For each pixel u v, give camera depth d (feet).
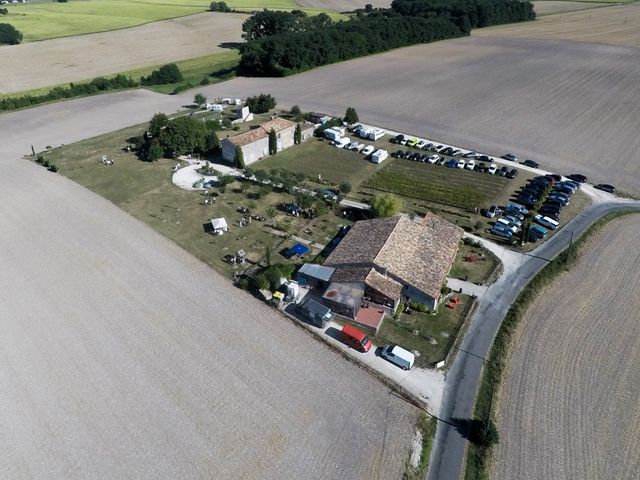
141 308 161.89
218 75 469.57
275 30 528.63
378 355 146.20
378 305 163.12
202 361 141.18
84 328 153.17
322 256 190.70
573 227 209.05
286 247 197.77
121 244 198.29
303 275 174.60
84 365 139.85
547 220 209.26
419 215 220.84
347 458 115.44
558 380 136.15
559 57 486.38
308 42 463.42
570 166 264.72
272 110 362.33
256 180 252.62
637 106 341.21
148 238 202.90
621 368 139.44
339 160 278.67
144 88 433.07
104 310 160.86
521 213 217.77
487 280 177.47
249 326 155.22
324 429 122.31
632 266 182.50
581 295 168.66
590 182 248.32
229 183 247.70
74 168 271.28
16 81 447.83
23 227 211.20
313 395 131.64
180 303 164.66
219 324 155.53
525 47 538.06
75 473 111.65
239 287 173.68
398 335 153.69
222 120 329.31
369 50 526.98
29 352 144.66
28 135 326.85
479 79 422.82
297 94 399.85
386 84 418.51
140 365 139.74
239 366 139.95
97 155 288.10
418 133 314.35
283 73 450.30
